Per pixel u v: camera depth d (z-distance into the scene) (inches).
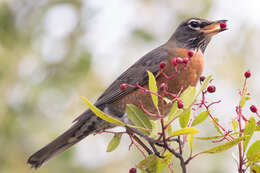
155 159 228.2
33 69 466.9
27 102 444.1
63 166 433.1
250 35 503.8
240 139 198.7
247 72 219.1
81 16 488.7
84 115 333.4
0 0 478.0
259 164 209.0
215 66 498.0
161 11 507.8
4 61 453.1
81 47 474.3
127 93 331.9
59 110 451.2
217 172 411.8
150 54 345.7
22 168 429.1
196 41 342.3
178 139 211.3
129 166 449.4
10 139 433.4
